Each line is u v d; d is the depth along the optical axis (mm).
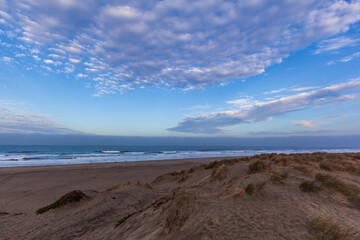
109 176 22562
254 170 10070
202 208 4496
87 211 9000
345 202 4871
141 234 4965
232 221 3627
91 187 17422
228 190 5926
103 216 8797
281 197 4961
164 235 3936
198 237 3256
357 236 2869
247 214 3885
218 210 4250
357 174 9562
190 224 3838
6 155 54188
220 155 64250
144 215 6707
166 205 6230
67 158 47938
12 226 8328
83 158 48531
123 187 13141
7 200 13633
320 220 3184
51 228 7680
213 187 9078
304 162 11391
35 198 14078
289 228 3240
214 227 3480
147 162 37719
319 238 2879
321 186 5711
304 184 5742
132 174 23875
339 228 3016
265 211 3998
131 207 10086
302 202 4602
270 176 7379
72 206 9820
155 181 19000
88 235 6984
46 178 21172
